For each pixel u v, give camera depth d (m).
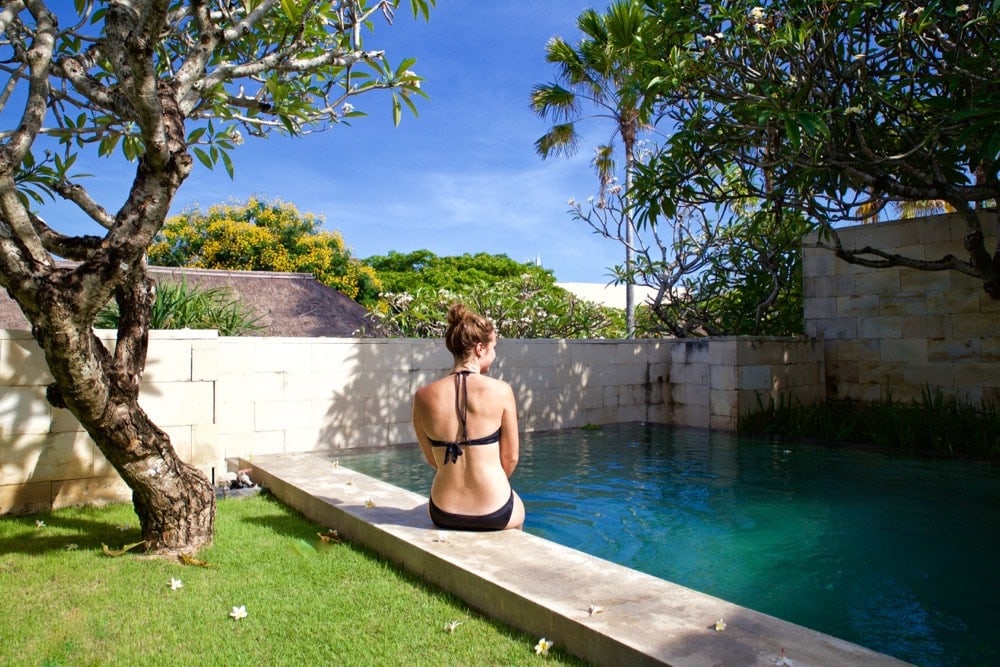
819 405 7.95
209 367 4.80
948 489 4.68
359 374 6.49
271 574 2.79
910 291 7.75
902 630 2.37
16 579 2.73
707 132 6.54
